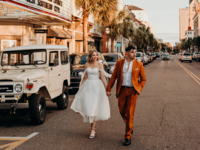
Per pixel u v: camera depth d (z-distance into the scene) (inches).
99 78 221.1
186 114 294.4
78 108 215.8
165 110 316.2
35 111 246.7
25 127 248.8
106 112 213.3
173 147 187.2
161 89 507.2
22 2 539.8
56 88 305.0
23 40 685.9
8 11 555.2
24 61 291.9
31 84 239.6
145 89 508.4
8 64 292.5
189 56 1935.3
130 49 198.1
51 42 914.1
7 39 679.7
